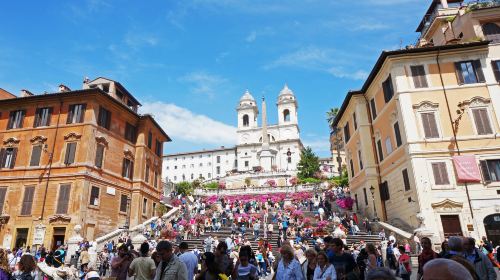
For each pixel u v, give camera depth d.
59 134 32.69
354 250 19.27
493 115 26.66
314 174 79.94
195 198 61.00
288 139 114.06
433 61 28.69
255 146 115.19
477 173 25.27
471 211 24.56
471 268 4.04
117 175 35.19
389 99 30.38
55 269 16.98
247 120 125.25
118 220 34.53
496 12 30.98
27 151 33.00
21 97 34.12
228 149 118.50
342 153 102.44
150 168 41.16
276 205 47.59
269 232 30.03
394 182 29.89
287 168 110.88
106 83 39.06
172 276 6.60
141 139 39.28
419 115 27.41
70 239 25.56
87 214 30.33
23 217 30.75
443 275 2.23
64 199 30.31
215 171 117.50
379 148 33.41
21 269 6.76
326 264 7.44
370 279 2.74
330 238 9.48
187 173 119.81
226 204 48.44
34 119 33.84
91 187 31.19
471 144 26.17
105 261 23.06
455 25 33.78
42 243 29.39
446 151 26.25
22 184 31.89
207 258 7.43
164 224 36.38
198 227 33.94
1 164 33.22
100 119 33.62
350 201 37.62
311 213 39.41
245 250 8.30
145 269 7.74
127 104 41.88
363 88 35.47
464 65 28.36
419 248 22.23
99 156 32.81
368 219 32.97
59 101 33.78
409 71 28.66
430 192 25.36
